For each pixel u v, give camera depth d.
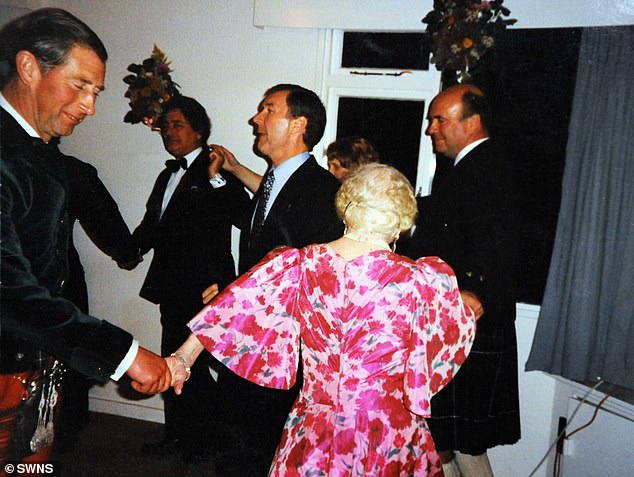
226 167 2.67
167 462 2.50
